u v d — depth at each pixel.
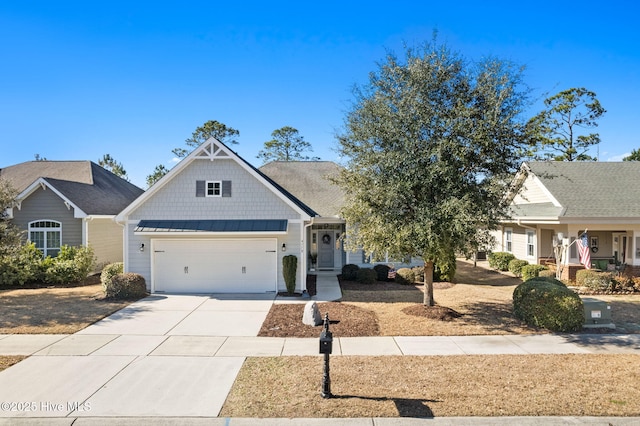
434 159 10.77
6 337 9.94
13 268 17.25
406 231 10.34
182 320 11.62
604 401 6.41
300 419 5.90
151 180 47.25
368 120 11.48
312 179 22.70
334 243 21.84
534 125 11.10
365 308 13.17
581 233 19.08
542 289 11.02
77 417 6.02
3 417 6.02
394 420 5.86
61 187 20.36
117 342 9.58
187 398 6.60
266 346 9.34
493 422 5.82
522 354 8.72
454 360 8.32
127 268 15.86
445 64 11.27
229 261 15.93
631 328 10.86
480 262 27.50
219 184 16.16
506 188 11.15
